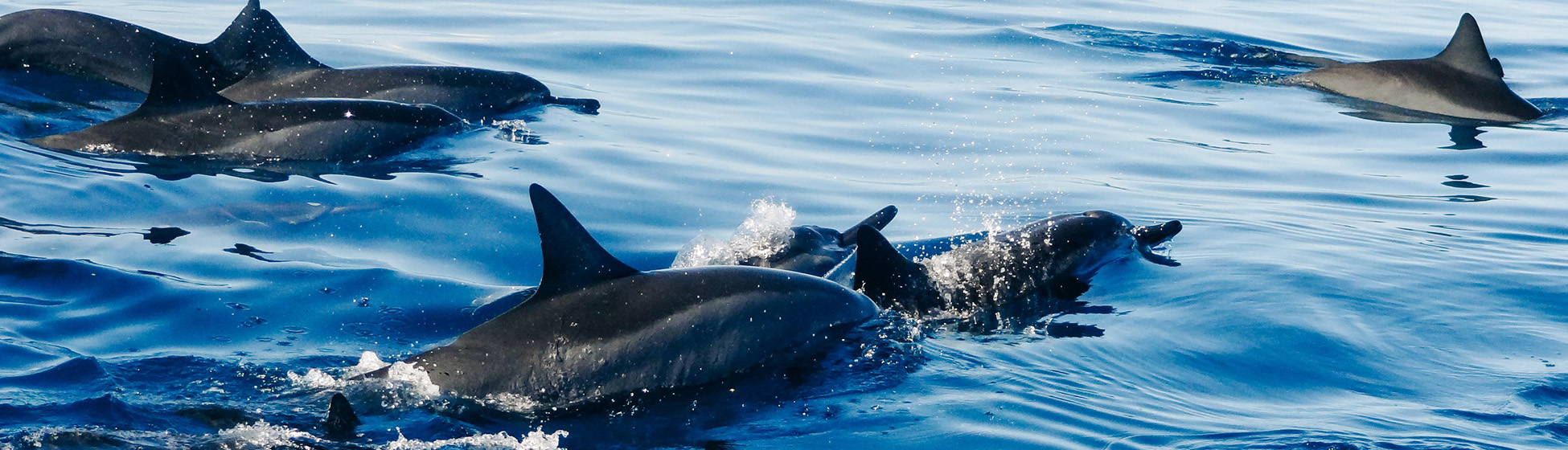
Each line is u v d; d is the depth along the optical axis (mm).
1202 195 35531
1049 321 24891
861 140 41062
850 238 29688
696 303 21672
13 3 57500
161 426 18375
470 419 19469
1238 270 27984
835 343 22938
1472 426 19703
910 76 51531
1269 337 23859
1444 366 22562
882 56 54969
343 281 25766
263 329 23016
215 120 36344
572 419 19719
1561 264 29000
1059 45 59531
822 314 23203
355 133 37250
